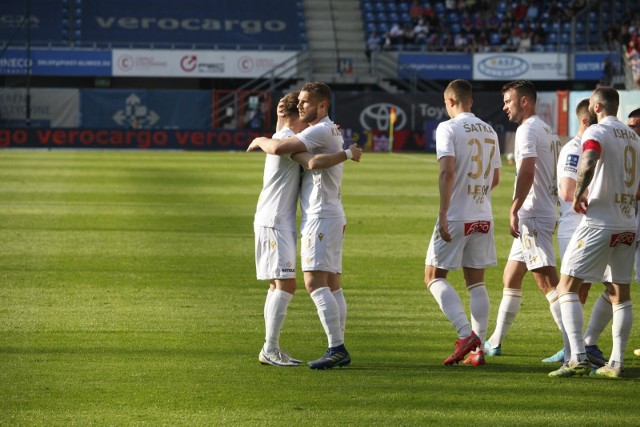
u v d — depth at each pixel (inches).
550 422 435.8
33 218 1200.8
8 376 503.8
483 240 549.6
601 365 539.5
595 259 507.2
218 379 503.5
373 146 2974.9
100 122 3009.4
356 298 749.3
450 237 532.4
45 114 2994.6
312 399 468.1
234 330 625.0
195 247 989.2
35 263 879.7
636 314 708.7
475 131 544.1
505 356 570.9
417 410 451.8
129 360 541.3
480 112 2876.5
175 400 463.2
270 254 536.7
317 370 526.6
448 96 552.4
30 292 746.2
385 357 559.5
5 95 2979.8
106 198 1444.4
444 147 533.3
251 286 785.6
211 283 796.0
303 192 541.3
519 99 565.9
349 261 927.7
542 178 564.7
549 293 566.6
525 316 692.7
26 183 1651.1
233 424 427.5
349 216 1283.2
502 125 2881.4
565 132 2640.3
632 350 593.0
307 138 520.7
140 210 1299.2
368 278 836.6
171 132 2938.0
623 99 2076.8
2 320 643.5
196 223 1178.0
